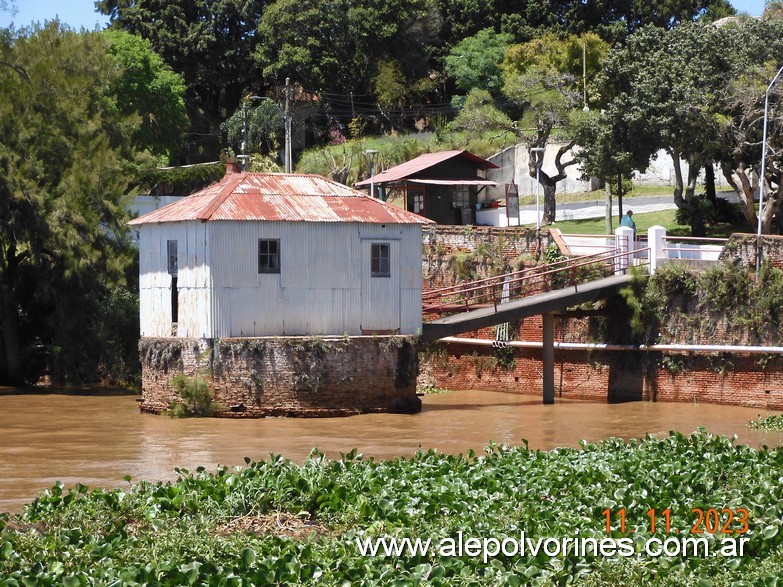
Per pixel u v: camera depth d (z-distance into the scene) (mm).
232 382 38188
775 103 52562
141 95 75812
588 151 58781
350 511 21656
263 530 21188
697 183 70312
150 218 41250
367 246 40188
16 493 25656
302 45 83938
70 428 36438
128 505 21953
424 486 22953
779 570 18297
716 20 85438
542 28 86062
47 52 51188
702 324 42688
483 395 47219
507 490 22641
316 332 39406
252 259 38562
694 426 36625
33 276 50375
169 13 85500
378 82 83812
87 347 49219
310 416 38344
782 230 58094
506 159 72375
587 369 45719
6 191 47094
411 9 85375
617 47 61375
